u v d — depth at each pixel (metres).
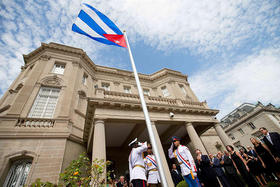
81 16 7.12
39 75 13.14
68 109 12.05
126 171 12.30
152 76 22.67
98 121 8.27
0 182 7.75
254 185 5.55
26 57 16.19
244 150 7.96
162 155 8.38
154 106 10.38
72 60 15.88
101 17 7.58
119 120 9.02
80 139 11.61
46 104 11.95
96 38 6.99
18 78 14.83
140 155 4.23
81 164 5.77
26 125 9.86
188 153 4.58
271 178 5.82
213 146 17.11
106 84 18.73
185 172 4.45
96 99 8.81
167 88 20.28
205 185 6.12
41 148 9.31
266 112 28.62
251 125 30.77
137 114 9.59
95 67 18.83
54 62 14.84
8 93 12.99
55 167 8.95
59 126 10.70
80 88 14.79
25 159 8.97
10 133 9.12
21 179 8.31
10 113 10.00
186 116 11.39
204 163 6.09
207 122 11.91
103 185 5.55
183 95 19.38
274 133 5.11
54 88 13.17
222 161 6.36
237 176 5.88
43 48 15.59
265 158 5.30
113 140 12.48
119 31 7.70
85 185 5.07
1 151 8.41
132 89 19.42
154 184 4.37
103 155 7.14
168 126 12.51
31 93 11.77
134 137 11.37
